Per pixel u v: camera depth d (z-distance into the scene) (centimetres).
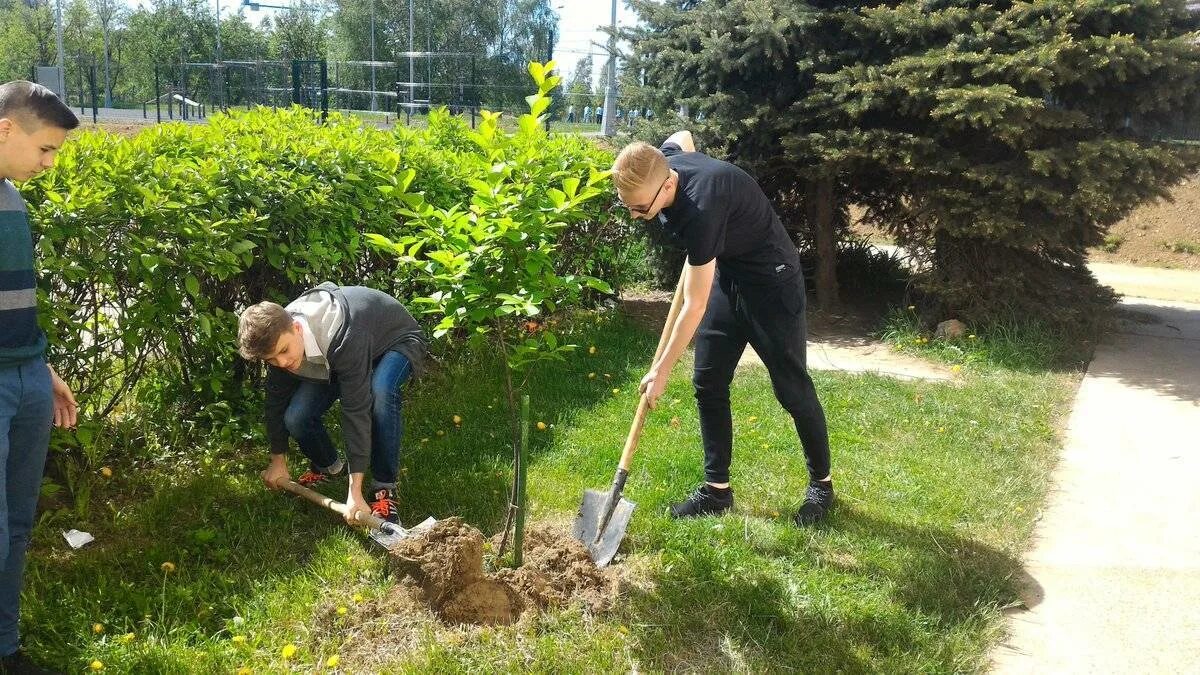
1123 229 1186
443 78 4969
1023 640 307
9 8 5569
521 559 334
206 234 380
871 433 496
